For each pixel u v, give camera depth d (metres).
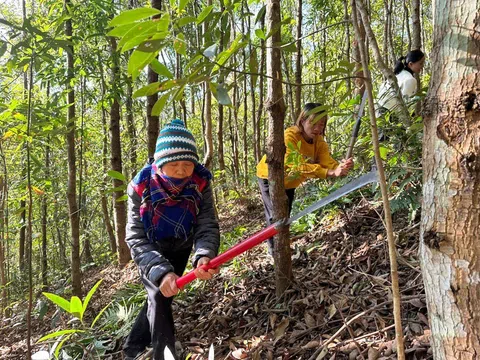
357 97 2.80
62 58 4.58
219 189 8.50
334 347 1.98
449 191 1.01
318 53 7.95
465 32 0.98
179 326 2.80
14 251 10.09
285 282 2.62
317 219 3.92
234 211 7.31
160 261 2.04
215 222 2.29
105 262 8.30
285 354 2.07
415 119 2.55
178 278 1.98
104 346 2.73
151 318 2.21
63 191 5.35
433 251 1.06
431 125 1.06
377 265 2.71
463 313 1.01
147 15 0.95
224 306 2.87
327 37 8.47
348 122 3.41
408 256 2.63
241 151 12.34
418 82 3.79
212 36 1.44
